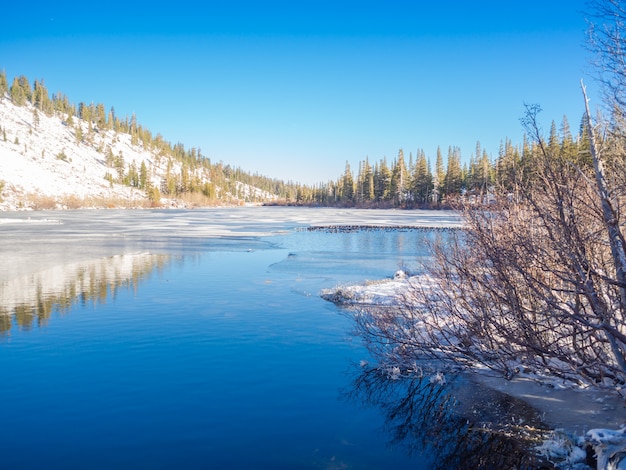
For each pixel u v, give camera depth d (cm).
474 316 788
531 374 803
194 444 609
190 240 3316
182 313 1271
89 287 1628
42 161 12331
